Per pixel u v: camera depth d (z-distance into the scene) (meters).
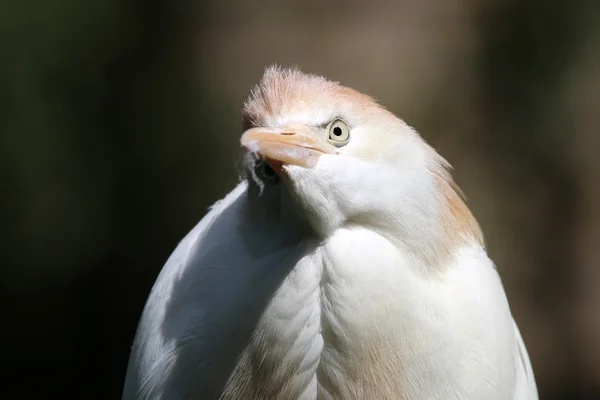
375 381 4.16
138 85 12.54
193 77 13.18
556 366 13.16
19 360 11.81
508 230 13.65
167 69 13.05
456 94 13.98
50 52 11.72
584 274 13.89
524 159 13.84
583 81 14.02
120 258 12.07
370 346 4.09
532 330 13.43
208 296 4.46
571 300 13.74
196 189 12.21
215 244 4.60
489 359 4.35
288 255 4.18
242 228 4.44
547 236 13.77
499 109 13.91
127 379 5.16
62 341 11.91
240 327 4.23
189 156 12.34
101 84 12.16
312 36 14.73
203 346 4.37
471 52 14.26
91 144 11.93
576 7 13.89
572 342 13.35
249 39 14.35
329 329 4.10
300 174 3.85
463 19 14.59
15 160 11.45
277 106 3.98
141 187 12.11
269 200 4.21
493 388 4.36
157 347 4.65
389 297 4.04
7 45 11.44
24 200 11.56
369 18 15.09
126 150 12.13
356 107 4.04
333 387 4.20
